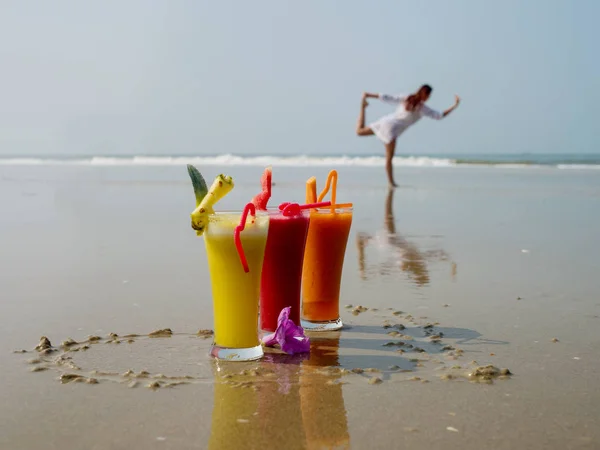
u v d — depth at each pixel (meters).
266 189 0.83
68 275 1.29
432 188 3.77
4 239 1.79
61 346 0.81
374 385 0.68
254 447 0.54
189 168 0.77
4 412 0.61
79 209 2.57
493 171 6.01
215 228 0.74
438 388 0.67
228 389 0.67
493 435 0.57
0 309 1.01
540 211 2.57
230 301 0.75
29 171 5.98
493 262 1.46
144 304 1.04
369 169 6.43
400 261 1.47
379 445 0.55
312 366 0.74
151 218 2.27
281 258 0.83
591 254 1.57
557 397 0.65
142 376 0.70
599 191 3.54
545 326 0.92
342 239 0.89
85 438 0.56
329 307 0.90
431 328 0.91
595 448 0.54
